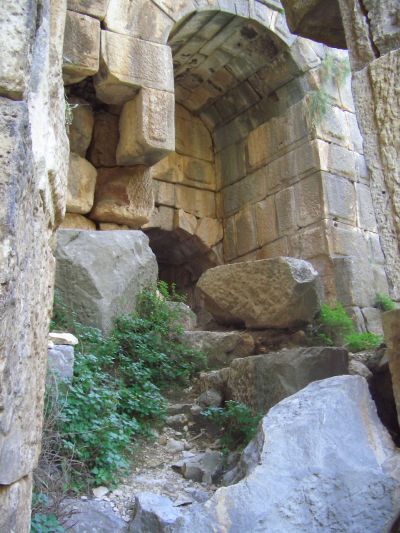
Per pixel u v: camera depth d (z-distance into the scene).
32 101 2.21
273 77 9.23
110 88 7.13
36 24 2.28
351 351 6.08
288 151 9.13
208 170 10.48
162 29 7.45
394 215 3.12
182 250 10.38
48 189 2.39
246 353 5.74
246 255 9.66
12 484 1.87
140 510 3.15
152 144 7.06
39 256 2.23
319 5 4.19
